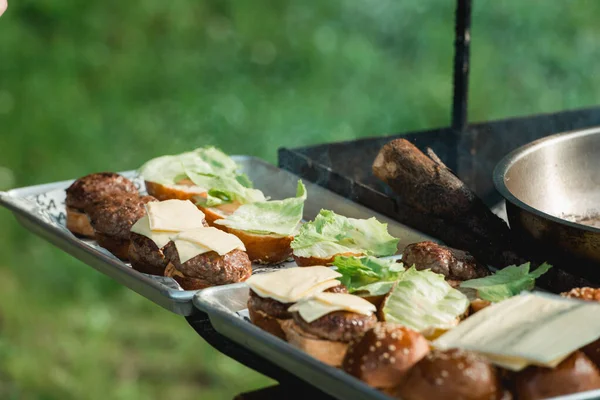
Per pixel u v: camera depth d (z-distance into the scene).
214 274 2.40
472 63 8.30
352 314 2.00
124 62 7.89
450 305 2.11
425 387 1.72
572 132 2.86
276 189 3.26
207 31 8.21
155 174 3.05
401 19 8.52
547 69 8.33
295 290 2.10
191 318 2.32
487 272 2.40
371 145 3.42
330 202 3.01
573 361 1.75
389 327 1.87
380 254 2.62
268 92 8.04
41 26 7.83
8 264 6.59
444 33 8.48
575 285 2.30
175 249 2.45
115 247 2.75
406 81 8.26
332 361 2.00
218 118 7.78
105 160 7.37
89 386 5.61
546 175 2.81
